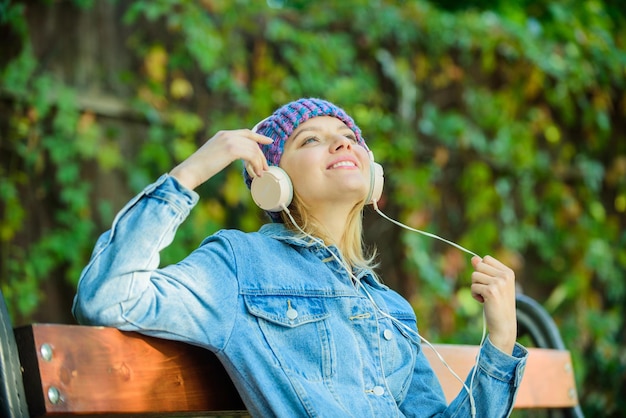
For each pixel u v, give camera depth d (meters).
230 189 5.62
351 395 2.15
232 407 2.18
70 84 5.33
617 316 7.08
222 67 5.70
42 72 5.27
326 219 2.39
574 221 7.04
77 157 5.36
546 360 3.24
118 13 5.52
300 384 2.07
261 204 2.29
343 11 6.20
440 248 6.52
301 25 6.06
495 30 6.65
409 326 2.46
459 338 6.36
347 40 6.16
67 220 5.27
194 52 5.49
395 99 6.35
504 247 6.74
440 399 2.45
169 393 2.04
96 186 5.40
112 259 1.90
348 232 2.44
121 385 1.93
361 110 6.14
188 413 2.09
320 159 2.34
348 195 2.34
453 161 6.65
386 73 6.23
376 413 2.16
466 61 6.64
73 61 5.36
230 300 2.09
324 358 2.15
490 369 2.33
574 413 3.30
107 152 5.35
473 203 6.62
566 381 3.29
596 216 7.11
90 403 1.86
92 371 1.89
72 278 5.26
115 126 5.46
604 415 6.84
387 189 6.33
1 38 5.19
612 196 7.31
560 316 7.00
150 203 1.96
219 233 2.25
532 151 6.84
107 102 5.39
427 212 6.36
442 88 6.59
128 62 5.52
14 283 5.11
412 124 6.38
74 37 5.38
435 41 6.46
